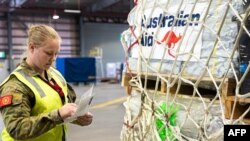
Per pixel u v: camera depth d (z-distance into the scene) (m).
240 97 1.42
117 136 4.84
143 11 2.06
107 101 8.45
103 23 16.31
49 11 14.41
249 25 1.41
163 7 1.89
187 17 1.71
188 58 1.66
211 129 1.60
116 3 13.85
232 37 1.51
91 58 13.45
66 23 15.49
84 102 1.49
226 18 1.53
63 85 1.88
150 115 1.94
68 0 13.55
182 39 1.70
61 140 1.77
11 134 1.47
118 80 14.64
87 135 4.91
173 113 1.79
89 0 13.82
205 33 1.62
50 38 1.58
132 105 2.22
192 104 1.72
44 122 1.46
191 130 1.73
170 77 1.76
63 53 15.46
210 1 1.54
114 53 16.67
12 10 13.77
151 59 1.95
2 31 14.10
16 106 1.49
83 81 13.23
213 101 1.56
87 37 16.06
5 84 1.57
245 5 1.46
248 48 1.44
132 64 2.18
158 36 1.90
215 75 1.56
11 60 13.42
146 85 2.04
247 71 1.36
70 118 1.47
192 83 1.64
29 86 1.58
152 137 1.91
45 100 1.62
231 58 1.45
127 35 2.28
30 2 13.36
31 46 1.61
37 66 1.66
